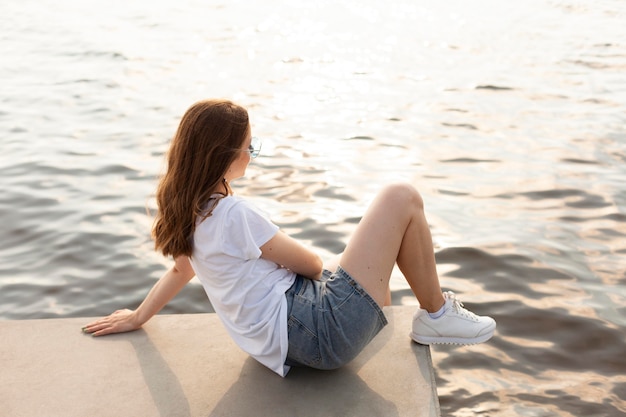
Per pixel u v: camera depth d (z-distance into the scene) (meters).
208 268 2.64
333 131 6.89
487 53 9.67
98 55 9.93
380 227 2.66
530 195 5.36
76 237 4.86
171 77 8.84
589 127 6.77
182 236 2.61
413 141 6.58
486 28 11.12
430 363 2.96
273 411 2.70
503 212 5.09
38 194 5.52
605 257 4.43
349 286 2.64
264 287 2.65
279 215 5.14
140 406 2.76
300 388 2.82
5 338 3.21
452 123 7.03
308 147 6.48
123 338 3.21
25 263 4.56
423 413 2.68
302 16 12.26
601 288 4.11
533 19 11.64
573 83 8.23
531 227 4.84
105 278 4.39
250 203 2.59
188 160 2.52
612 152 6.15
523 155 6.15
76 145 6.59
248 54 9.88
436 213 5.08
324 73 8.93
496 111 7.35
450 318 2.97
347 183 5.68
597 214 5.02
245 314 2.67
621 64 8.93
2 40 10.92
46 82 8.68
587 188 5.43
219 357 3.05
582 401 3.24
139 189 5.63
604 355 3.56
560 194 5.35
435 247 4.59
